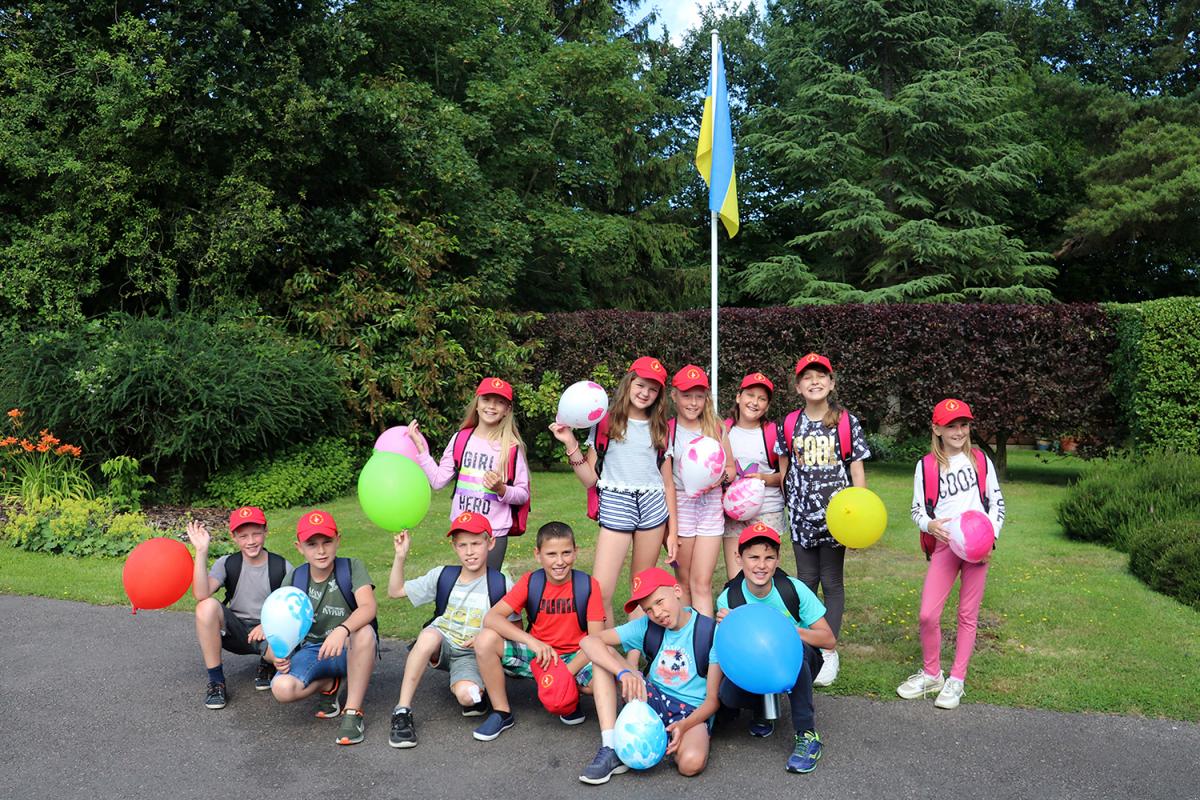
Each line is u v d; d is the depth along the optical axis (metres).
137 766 3.96
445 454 5.29
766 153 23.39
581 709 4.58
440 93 17.48
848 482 4.95
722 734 4.27
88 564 7.45
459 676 4.39
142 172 11.44
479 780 3.82
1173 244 22.91
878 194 22.50
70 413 9.57
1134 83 25.70
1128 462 9.24
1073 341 11.90
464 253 13.91
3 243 11.67
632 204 25.45
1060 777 3.78
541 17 19.94
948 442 4.66
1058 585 6.71
